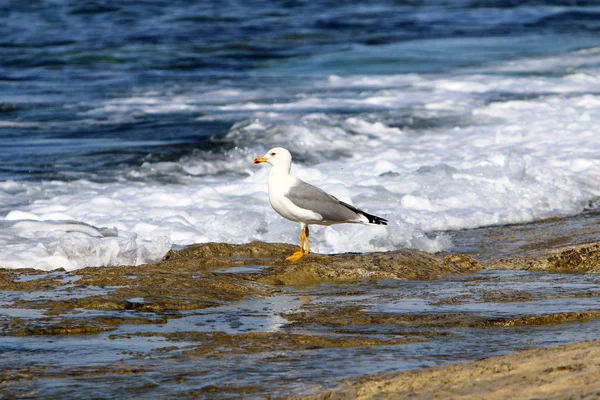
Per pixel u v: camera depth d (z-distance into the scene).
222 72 30.19
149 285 10.16
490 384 6.12
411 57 33.12
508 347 7.71
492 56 33.31
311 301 9.77
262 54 33.62
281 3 48.00
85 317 8.79
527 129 21.84
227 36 37.06
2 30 37.75
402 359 7.36
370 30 39.34
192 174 18.23
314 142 20.62
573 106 24.61
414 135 21.64
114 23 40.09
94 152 19.44
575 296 9.82
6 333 8.23
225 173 18.45
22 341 8.01
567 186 17.14
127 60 32.03
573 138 20.89
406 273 11.31
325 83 28.30
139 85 27.66
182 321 8.79
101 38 36.16
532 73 29.97
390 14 44.94
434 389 6.18
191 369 7.14
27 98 25.28
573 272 11.51
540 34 38.28
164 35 37.09
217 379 6.88
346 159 19.50
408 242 13.50
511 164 17.72
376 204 15.80
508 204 16.20
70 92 26.34
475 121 23.03
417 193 16.53
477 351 7.58
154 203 15.56
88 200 15.38
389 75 29.69
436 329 8.41
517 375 6.22
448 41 36.69
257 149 20.05
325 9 46.19
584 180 17.64
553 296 9.83
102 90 26.73
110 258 12.03
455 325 8.53
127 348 7.79
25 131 21.42
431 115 23.59
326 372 7.01
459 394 6.00
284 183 11.91
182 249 12.48
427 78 29.14
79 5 44.38
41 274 10.87
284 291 10.37
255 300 9.83
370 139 21.16
